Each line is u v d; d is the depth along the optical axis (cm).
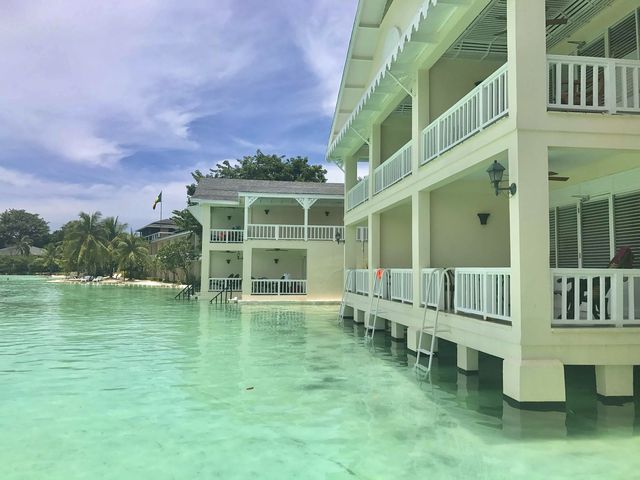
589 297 698
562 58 727
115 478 472
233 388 827
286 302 2755
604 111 734
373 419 649
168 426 629
